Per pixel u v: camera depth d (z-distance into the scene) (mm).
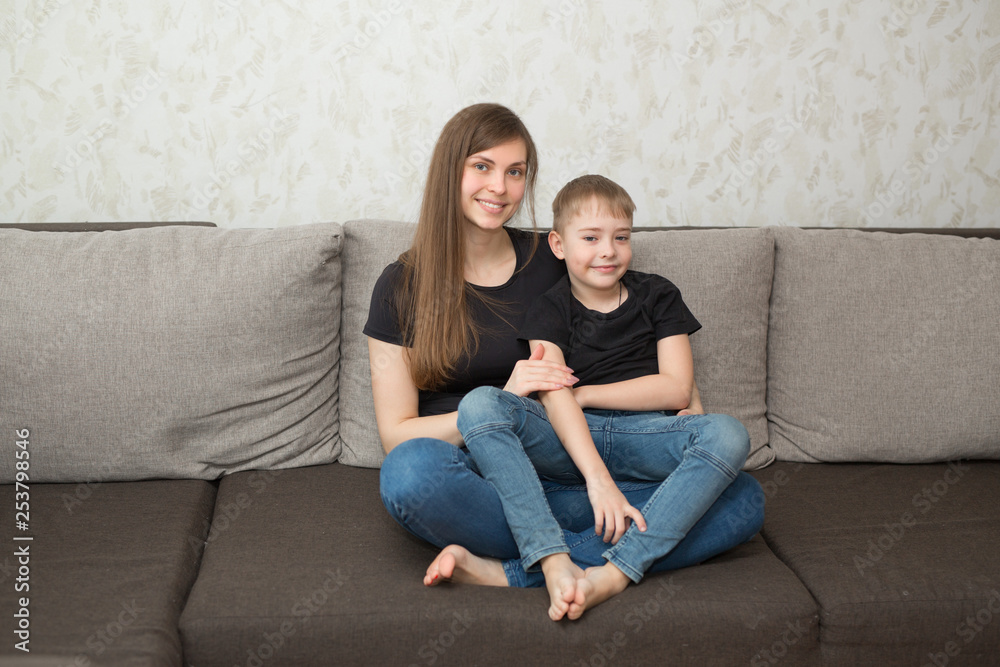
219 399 1447
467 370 1388
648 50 1837
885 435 1538
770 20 1847
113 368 1401
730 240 1604
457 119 1362
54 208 1774
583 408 1324
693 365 1500
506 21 1797
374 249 1562
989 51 1910
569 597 1045
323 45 1769
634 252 1577
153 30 1722
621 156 1882
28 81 1711
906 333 1556
